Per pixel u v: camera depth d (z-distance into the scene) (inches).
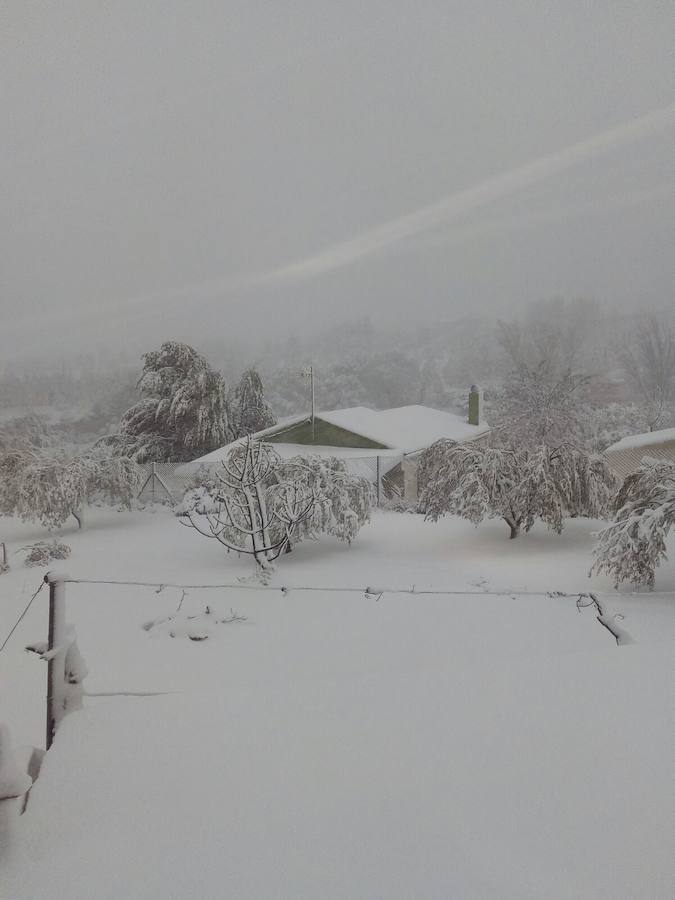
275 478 539.2
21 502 722.2
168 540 637.3
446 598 327.9
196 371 1344.7
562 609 293.0
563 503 523.2
